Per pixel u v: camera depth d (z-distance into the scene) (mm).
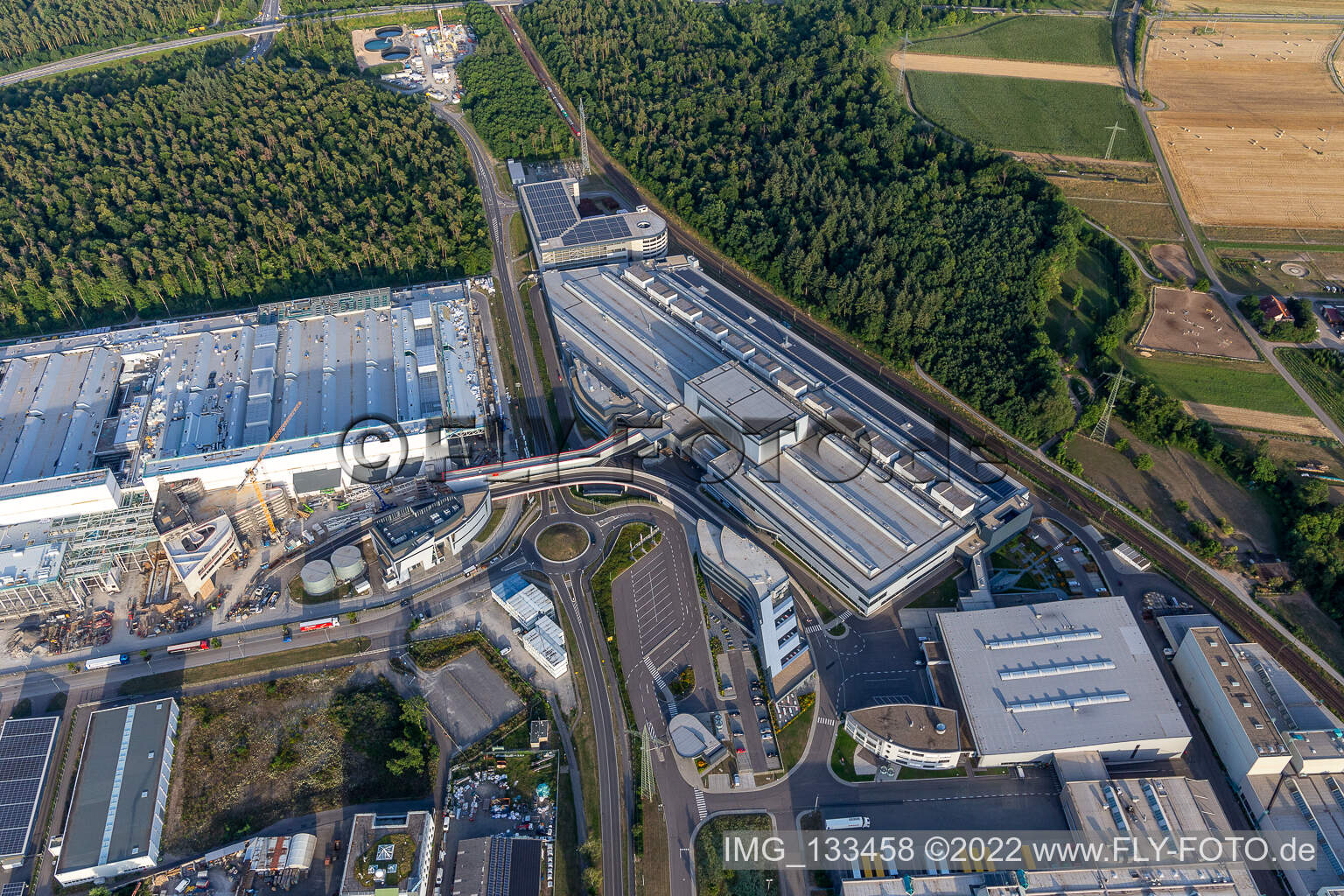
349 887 193625
